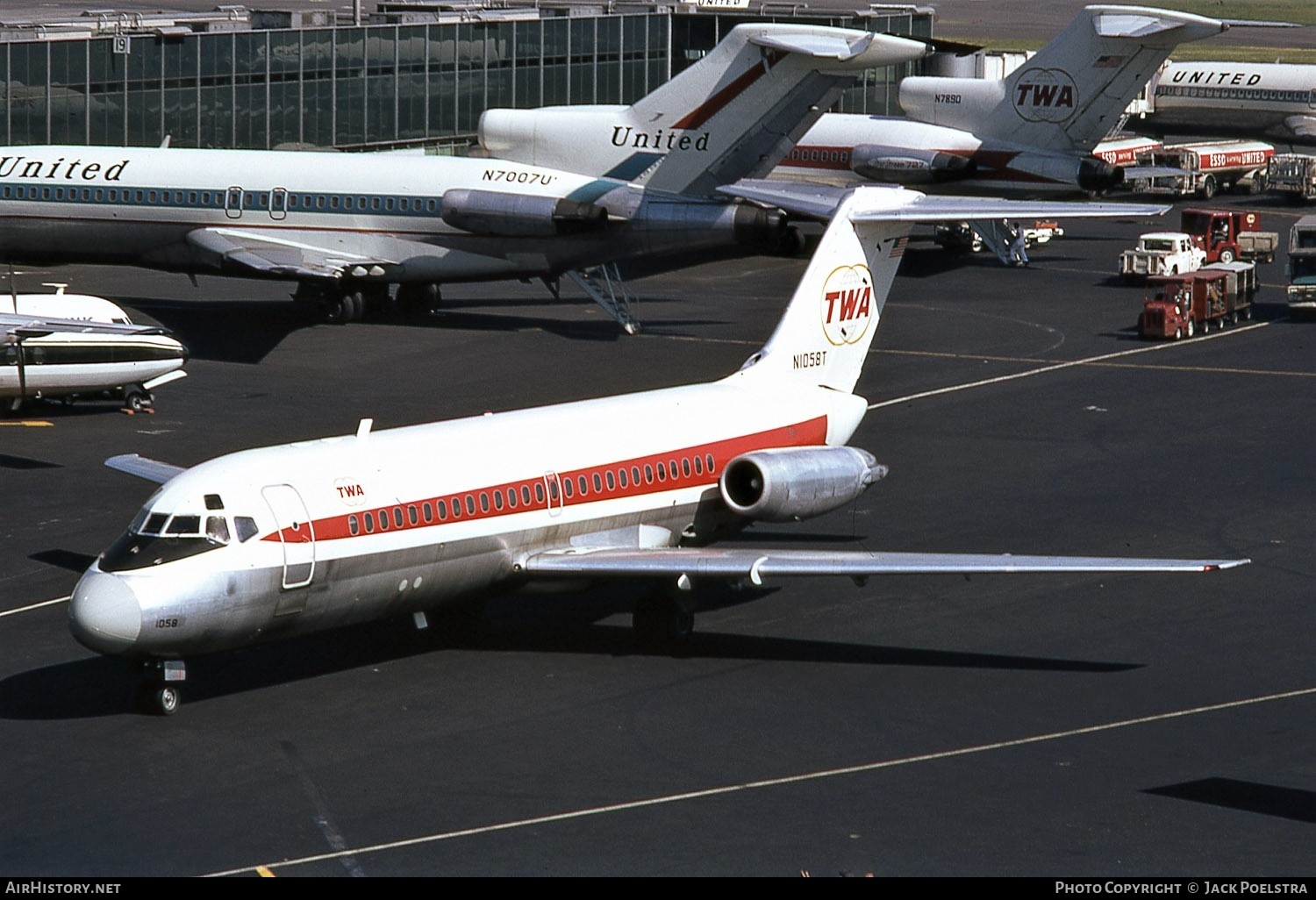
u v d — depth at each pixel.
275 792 67.06
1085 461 123.88
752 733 73.81
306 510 75.00
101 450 124.56
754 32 159.75
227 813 65.06
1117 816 65.12
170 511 73.38
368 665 82.44
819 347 100.12
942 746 72.50
